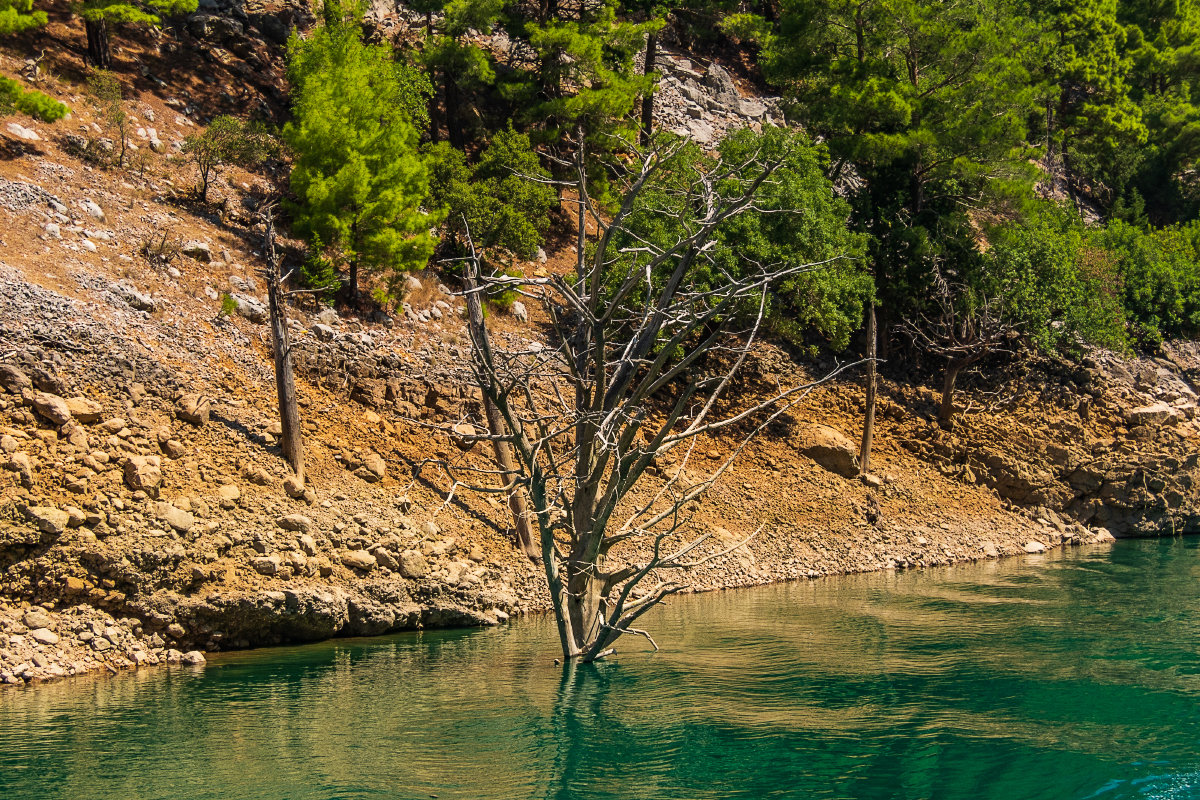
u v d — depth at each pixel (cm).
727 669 1316
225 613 1461
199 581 1473
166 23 3103
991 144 3125
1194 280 3900
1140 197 4838
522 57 3550
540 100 3353
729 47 4588
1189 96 5322
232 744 973
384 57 2952
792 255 2633
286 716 1084
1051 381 3191
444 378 2294
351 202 2431
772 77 3450
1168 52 5253
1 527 1337
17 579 1341
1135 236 3991
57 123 2430
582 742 984
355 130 2461
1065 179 5009
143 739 991
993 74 3175
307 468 1869
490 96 3606
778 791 838
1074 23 4988
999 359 3250
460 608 1712
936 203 3375
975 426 2961
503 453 2019
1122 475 2916
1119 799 819
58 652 1309
